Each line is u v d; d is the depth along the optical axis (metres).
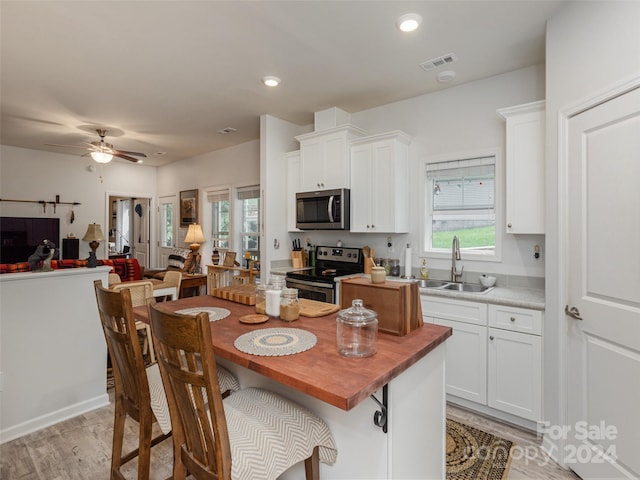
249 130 4.58
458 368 2.60
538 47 2.53
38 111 3.84
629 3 1.56
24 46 2.50
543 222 2.43
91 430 2.34
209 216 6.00
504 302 2.36
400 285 1.52
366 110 3.80
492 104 2.99
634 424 1.55
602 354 1.73
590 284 1.80
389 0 2.01
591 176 1.79
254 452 1.12
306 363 1.15
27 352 2.32
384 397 1.17
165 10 2.09
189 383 1.06
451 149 3.21
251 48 2.54
